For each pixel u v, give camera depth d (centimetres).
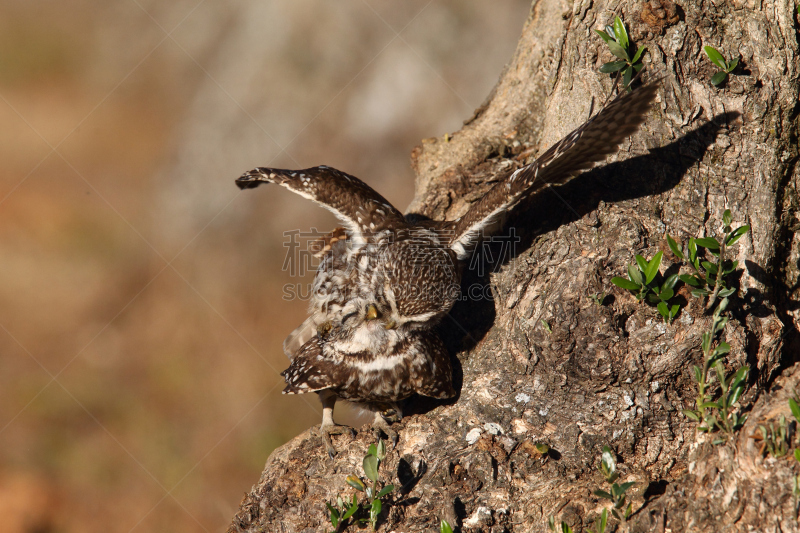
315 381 745
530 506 657
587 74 806
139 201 2434
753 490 550
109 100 3119
